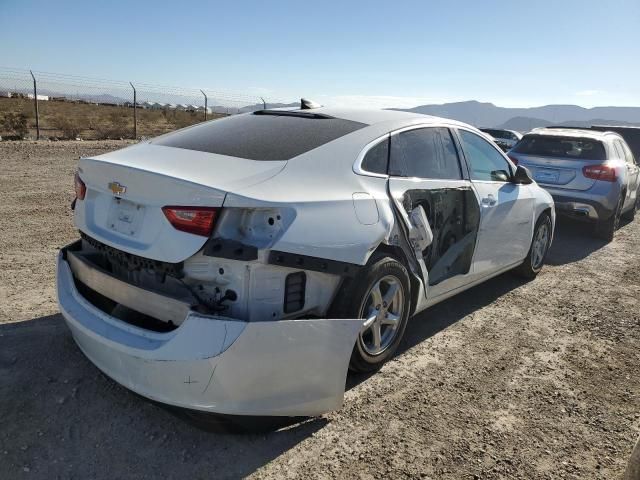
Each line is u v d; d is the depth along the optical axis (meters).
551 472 2.72
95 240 3.04
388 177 3.48
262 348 2.50
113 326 2.69
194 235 2.54
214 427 2.73
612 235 8.49
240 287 2.59
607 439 3.04
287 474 2.57
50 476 2.44
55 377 3.22
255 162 3.00
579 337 4.46
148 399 2.59
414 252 3.59
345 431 2.93
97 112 41.78
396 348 3.72
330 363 2.77
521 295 5.41
